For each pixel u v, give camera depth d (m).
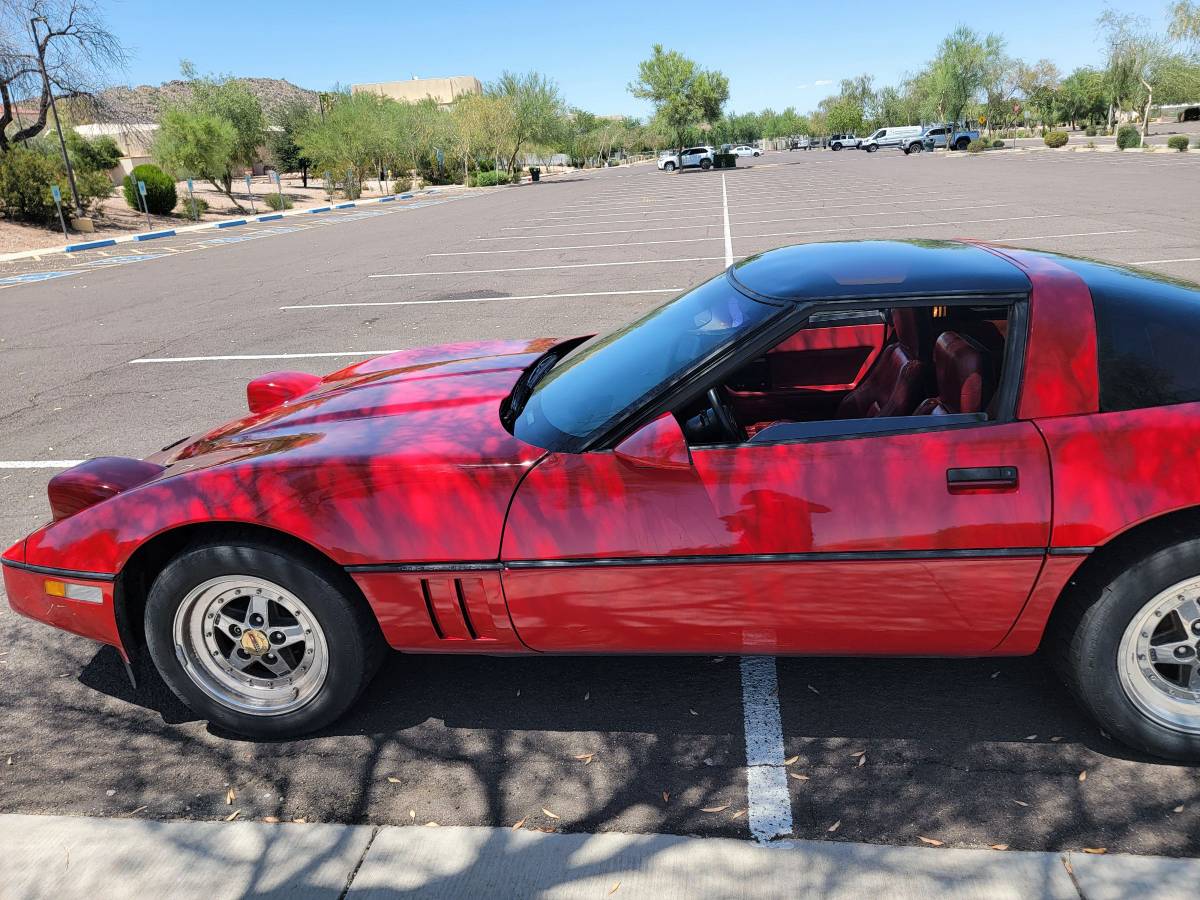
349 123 48.91
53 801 2.54
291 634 2.64
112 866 2.27
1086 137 65.75
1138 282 2.50
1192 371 2.29
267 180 64.25
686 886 2.09
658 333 2.83
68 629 2.76
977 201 20.33
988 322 2.47
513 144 65.25
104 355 9.34
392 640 2.61
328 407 3.09
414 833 2.32
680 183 42.75
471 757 2.63
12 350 10.02
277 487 2.52
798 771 2.48
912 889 2.04
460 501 2.45
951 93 62.97
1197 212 15.41
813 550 2.32
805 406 3.39
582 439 2.47
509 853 2.23
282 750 2.72
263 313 11.55
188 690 2.74
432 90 130.00
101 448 6.00
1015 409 2.28
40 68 29.00
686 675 2.97
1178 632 2.29
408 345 8.88
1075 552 2.23
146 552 2.65
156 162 40.88
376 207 39.38
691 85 67.62
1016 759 2.47
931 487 2.26
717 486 2.34
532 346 3.76
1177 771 2.38
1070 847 2.14
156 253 21.95
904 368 2.82
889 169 39.94
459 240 20.58
